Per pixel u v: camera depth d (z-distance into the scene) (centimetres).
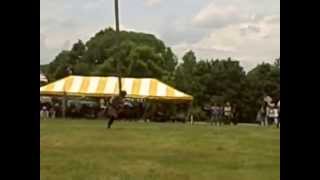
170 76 8044
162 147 1581
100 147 1520
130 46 7888
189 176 948
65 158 1185
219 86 7475
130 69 7769
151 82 4638
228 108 4269
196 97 7662
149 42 8438
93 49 8612
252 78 6988
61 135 1966
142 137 1988
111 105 2591
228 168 1068
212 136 2153
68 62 8531
